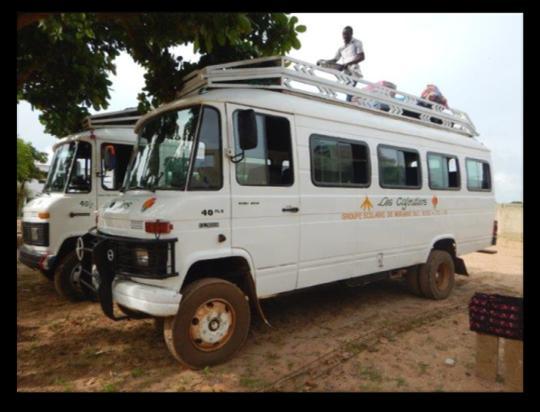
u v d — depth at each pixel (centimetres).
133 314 422
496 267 1018
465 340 480
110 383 371
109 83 728
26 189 2045
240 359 419
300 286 471
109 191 670
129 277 382
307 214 475
